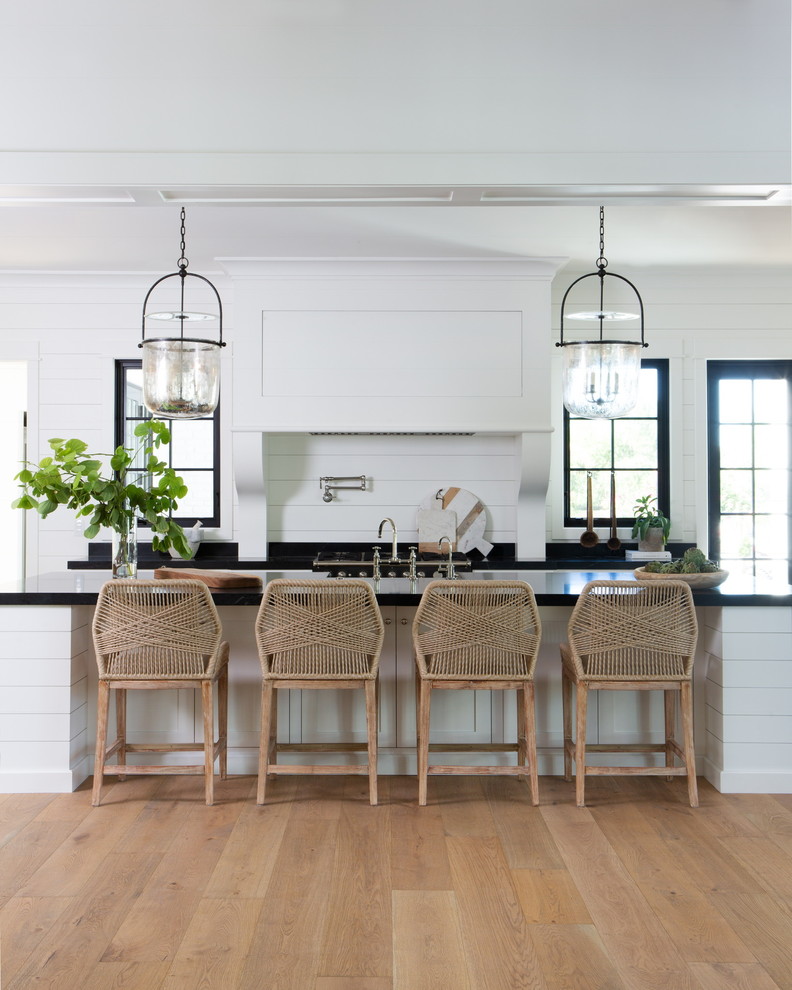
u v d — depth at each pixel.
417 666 3.77
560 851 3.03
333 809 3.44
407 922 2.50
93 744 3.91
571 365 3.63
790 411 6.14
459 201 3.47
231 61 3.26
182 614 3.40
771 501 6.16
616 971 2.25
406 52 3.26
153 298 5.98
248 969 2.26
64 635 3.67
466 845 3.08
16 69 3.24
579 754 3.48
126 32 3.24
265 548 5.88
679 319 6.03
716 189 3.33
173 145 3.26
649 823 3.30
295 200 3.44
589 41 3.27
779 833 3.20
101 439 6.00
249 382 5.60
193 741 3.87
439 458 6.05
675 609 3.44
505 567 5.70
